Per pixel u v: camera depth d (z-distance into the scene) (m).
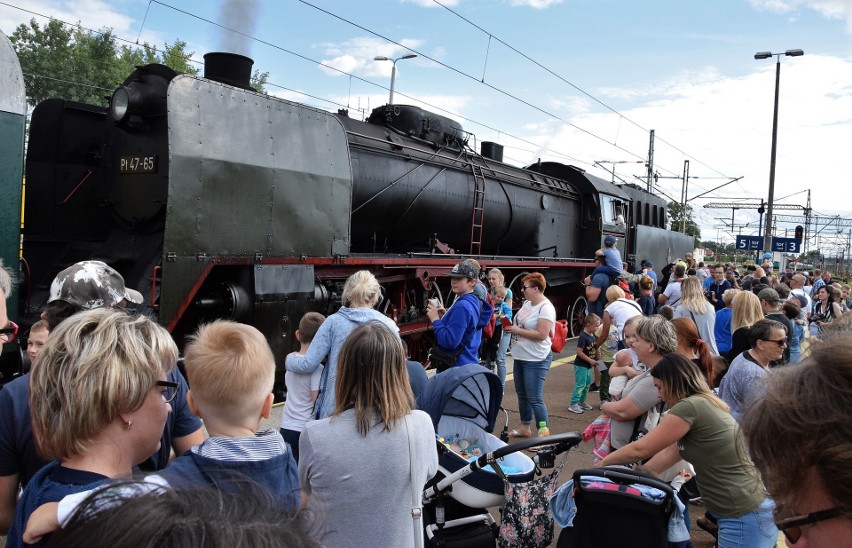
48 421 1.54
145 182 6.27
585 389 7.00
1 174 4.54
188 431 2.34
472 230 10.10
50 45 34.06
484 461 2.96
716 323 7.23
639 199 17.55
